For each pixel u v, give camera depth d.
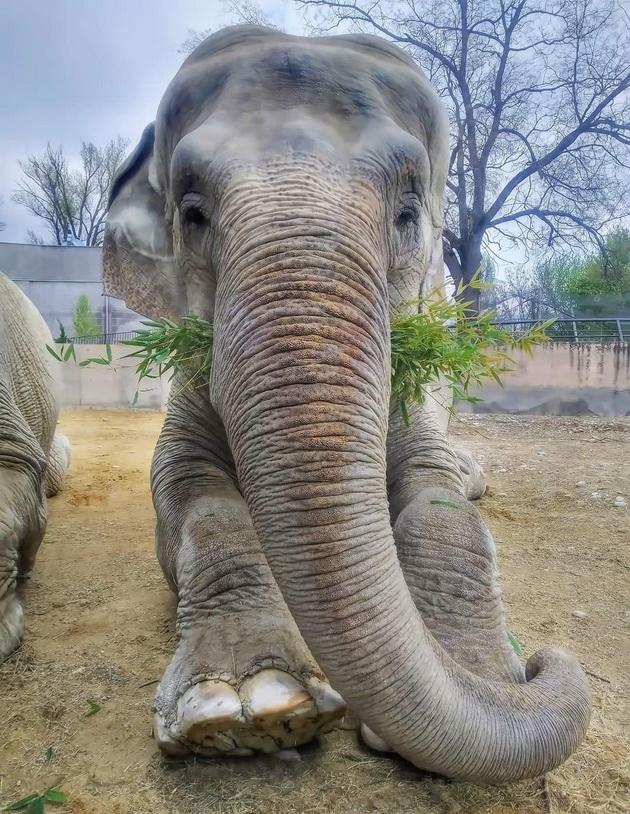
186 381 1.70
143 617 1.97
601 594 2.25
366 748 1.30
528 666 1.37
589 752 1.35
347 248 1.17
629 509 3.32
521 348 1.71
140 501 3.45
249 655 1.25
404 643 1.04
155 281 1.87
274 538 1.05
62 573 2.37
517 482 3.91
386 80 1.53
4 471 1.94
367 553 1.03
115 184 2.01
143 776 1.25
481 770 1.10
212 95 1.52
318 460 1.03
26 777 1.26
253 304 1.12
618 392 7.76
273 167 1.27
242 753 1.25
